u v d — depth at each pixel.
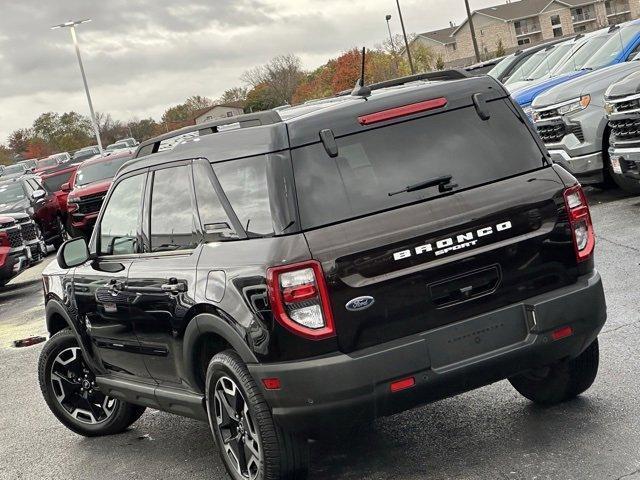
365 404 4.49
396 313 4.55
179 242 5.37
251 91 105.44
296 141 4.66
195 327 5.09
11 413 8.23
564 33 117.69
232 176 4.92
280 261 4.49
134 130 132.00
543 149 4.96
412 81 5.43
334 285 4.46
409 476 5.02
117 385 6.32
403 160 4.70
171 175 5.48
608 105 10.84
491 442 5.27
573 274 4.89
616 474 4.54
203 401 5.38
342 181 4.62
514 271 4.75
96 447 6.76
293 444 4.73
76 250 6.27
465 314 4.66
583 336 4.86
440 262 4.61
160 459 6.20
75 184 23.19
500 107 4.94
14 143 132.75
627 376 5.95
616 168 11.02
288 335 4.48
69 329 6.90
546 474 4.70
